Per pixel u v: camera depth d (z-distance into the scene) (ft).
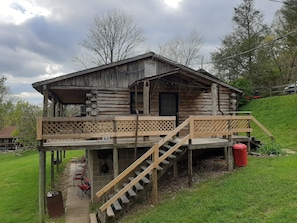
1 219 29.43
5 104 162.50
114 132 29.68
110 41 128.77
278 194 21.68
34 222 27.99
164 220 20.81
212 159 37.22
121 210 24.20
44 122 27.73
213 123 30.27
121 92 40.09
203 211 20.95
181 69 36.11
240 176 27.61
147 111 34.63
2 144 176.24
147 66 41.47
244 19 102.53
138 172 30.37
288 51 92.53
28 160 79.41
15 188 43.27
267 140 48.96
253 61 98.63
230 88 46.21
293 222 17.22
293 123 55.26
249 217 18.89
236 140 35.86
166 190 28.55
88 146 29.27
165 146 30.81
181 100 43.27
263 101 76.23
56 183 44.70
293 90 77.56
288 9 70.08
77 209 31.04
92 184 33.71
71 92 42.39
